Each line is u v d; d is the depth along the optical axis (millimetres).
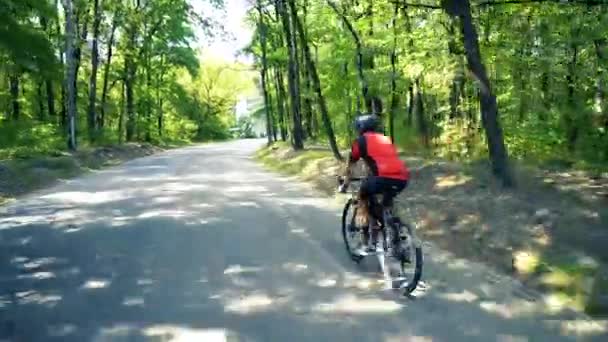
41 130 25844
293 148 27531
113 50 38781
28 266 7289
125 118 43812
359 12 17156
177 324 5223
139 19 34906
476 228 8359
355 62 20797
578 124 16047
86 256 7789
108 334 5008
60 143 27203
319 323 5207
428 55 15180
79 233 9352
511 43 14664
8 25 18562
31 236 9125
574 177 11148
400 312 5484
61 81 23406
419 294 6035
